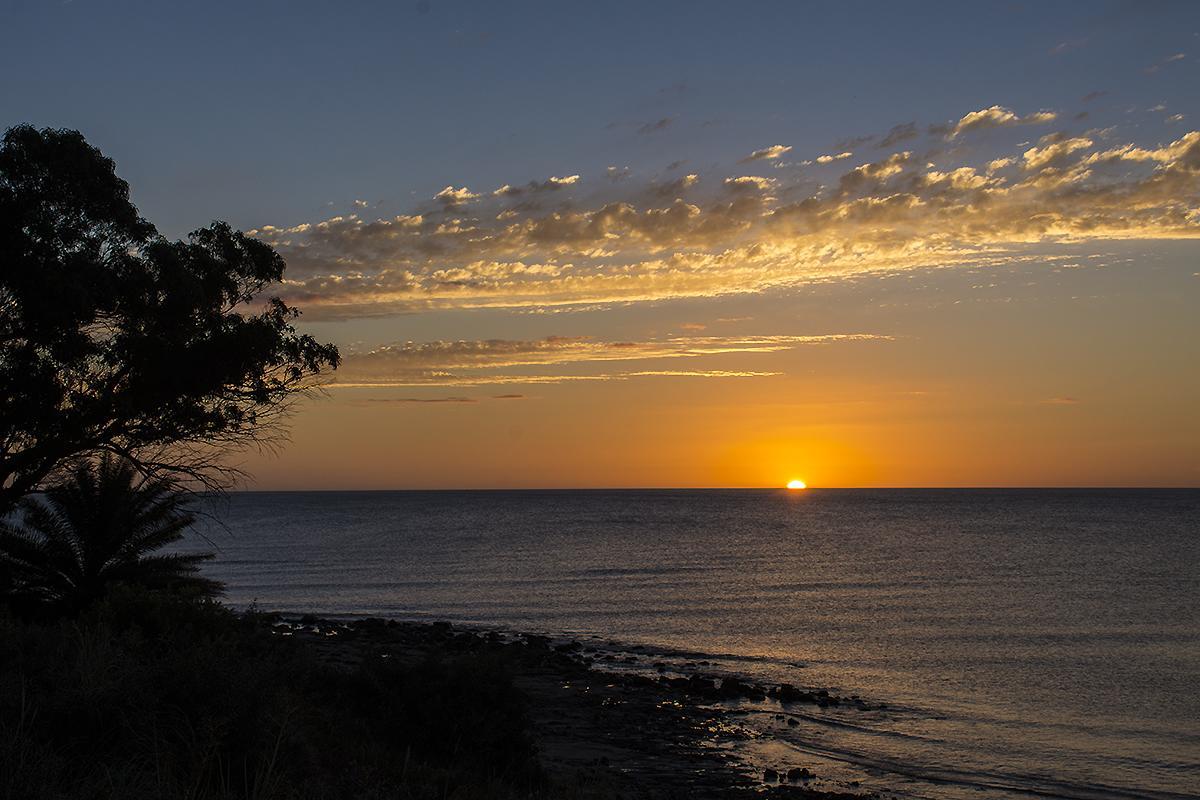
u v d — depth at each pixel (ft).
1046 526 412.16
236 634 46.03
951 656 111.45
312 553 274.57
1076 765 65.98
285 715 29.84
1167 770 65.05
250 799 24.88
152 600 47.47
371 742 41.16
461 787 36.09
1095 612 149.18
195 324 64.44
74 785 22.11
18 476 63.87
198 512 74.59
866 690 92.22
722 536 353.72
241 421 67.92
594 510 634.43
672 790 55.26
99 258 60.13
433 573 216.33
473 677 47.67
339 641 104.12
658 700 83.97
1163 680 96.99
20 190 57.16
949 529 392.68
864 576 207.51
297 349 68.39
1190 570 216.54
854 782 60.85
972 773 63.72
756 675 100.07
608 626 138.51
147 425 66.08
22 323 59.16
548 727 70.64
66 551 68.33
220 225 68.95
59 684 27.63
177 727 26.55
